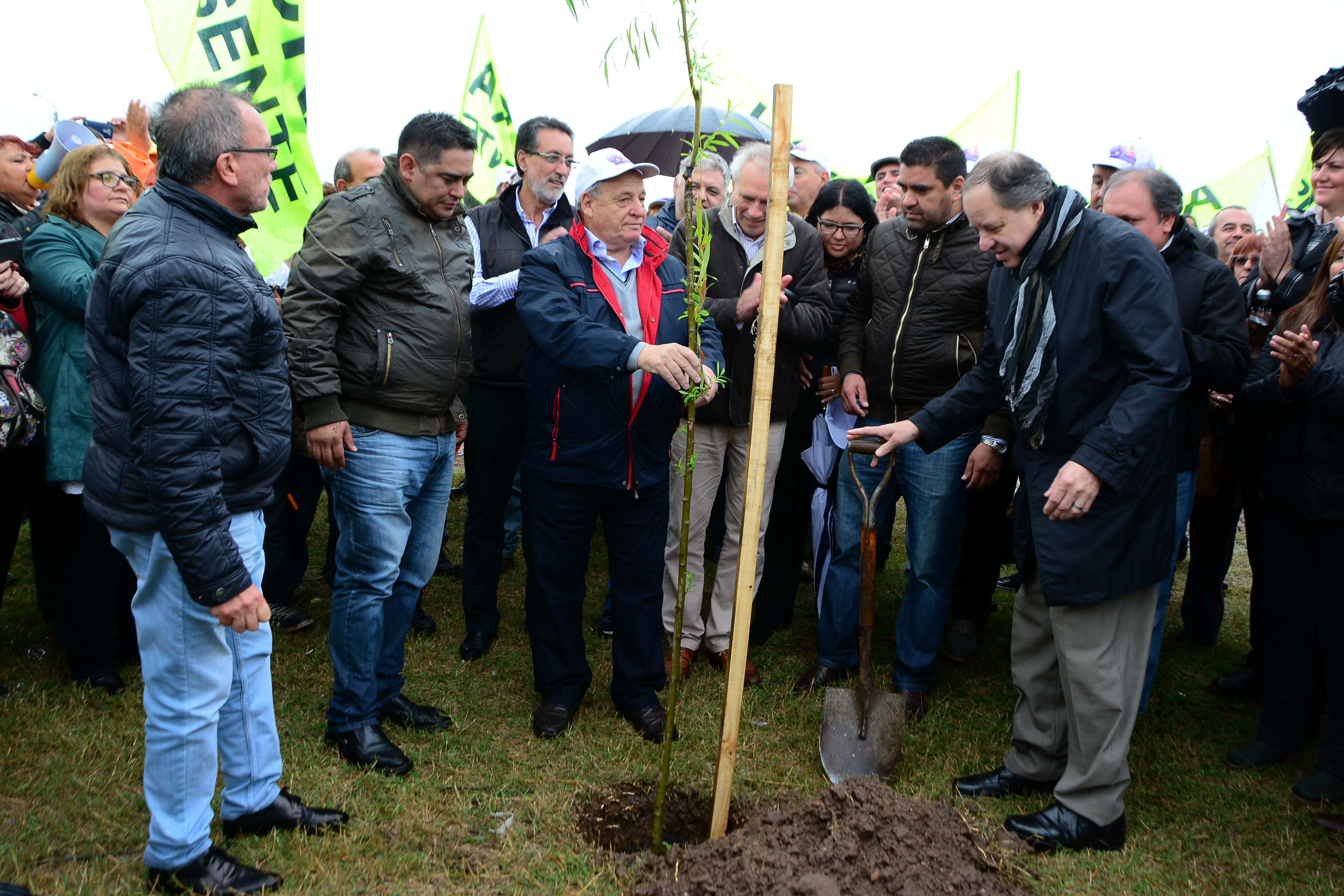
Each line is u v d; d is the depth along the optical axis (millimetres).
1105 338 2619
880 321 3648
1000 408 3328
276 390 2336
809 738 3359
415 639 4125
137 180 3574
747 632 2527
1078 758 2746
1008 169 2631
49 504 3605
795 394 3838
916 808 2605
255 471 2289
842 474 3762
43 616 3756
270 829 2600
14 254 3332
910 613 3631
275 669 3748
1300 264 3537
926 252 3527
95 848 2508
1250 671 3904
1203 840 2809
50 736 3082
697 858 2475
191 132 2168
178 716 2254
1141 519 2588
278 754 2633
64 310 3301
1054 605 2611
